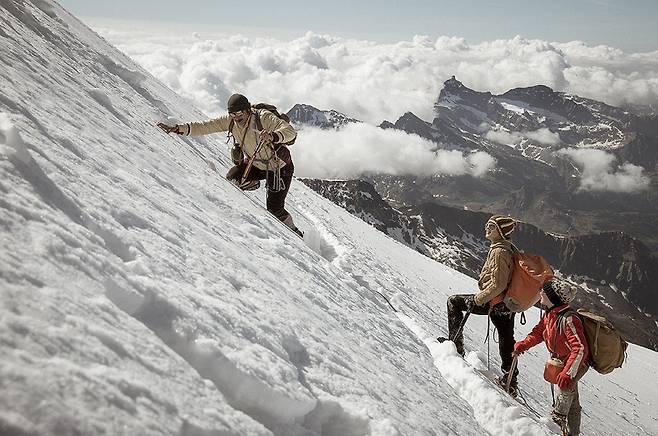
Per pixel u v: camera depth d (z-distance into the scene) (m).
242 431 1.79
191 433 1.60
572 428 6.27
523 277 6.17
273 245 5.14
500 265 6.21
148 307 2.10
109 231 2.44
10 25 5.70
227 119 6.95
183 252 2.96
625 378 14.70
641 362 18.47
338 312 4.61
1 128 2.31
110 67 8.61
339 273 6.72
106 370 1.49
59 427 1.21
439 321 9.48
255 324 2.71
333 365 3.08
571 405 6.21
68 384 1.33
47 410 1.22
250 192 8.65
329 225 12.88
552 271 6.21
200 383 1.86
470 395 5.58
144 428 1.42
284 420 2.23
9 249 1.67
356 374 3.26
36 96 3.86
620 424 9.81
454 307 6.88
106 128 4.54
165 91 13.65
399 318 7.39
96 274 1.93
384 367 4.10
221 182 6.30
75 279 1.80
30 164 2.34
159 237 2.90
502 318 6.52
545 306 6.16
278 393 2.15
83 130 3.91
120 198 3.00
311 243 9.69
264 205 8.11
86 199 2.60
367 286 7.95
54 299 1.60
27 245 1.76
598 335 5.80
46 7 9.16
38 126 3.12
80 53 7.72
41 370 1.30
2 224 1.76
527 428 5.20
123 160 3.95
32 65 4.65
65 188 2.50
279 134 6.75
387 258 15.18
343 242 11.10
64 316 1.56
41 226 1.93
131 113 6.38
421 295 11.45
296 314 3.49
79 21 12.31
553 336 5.99
